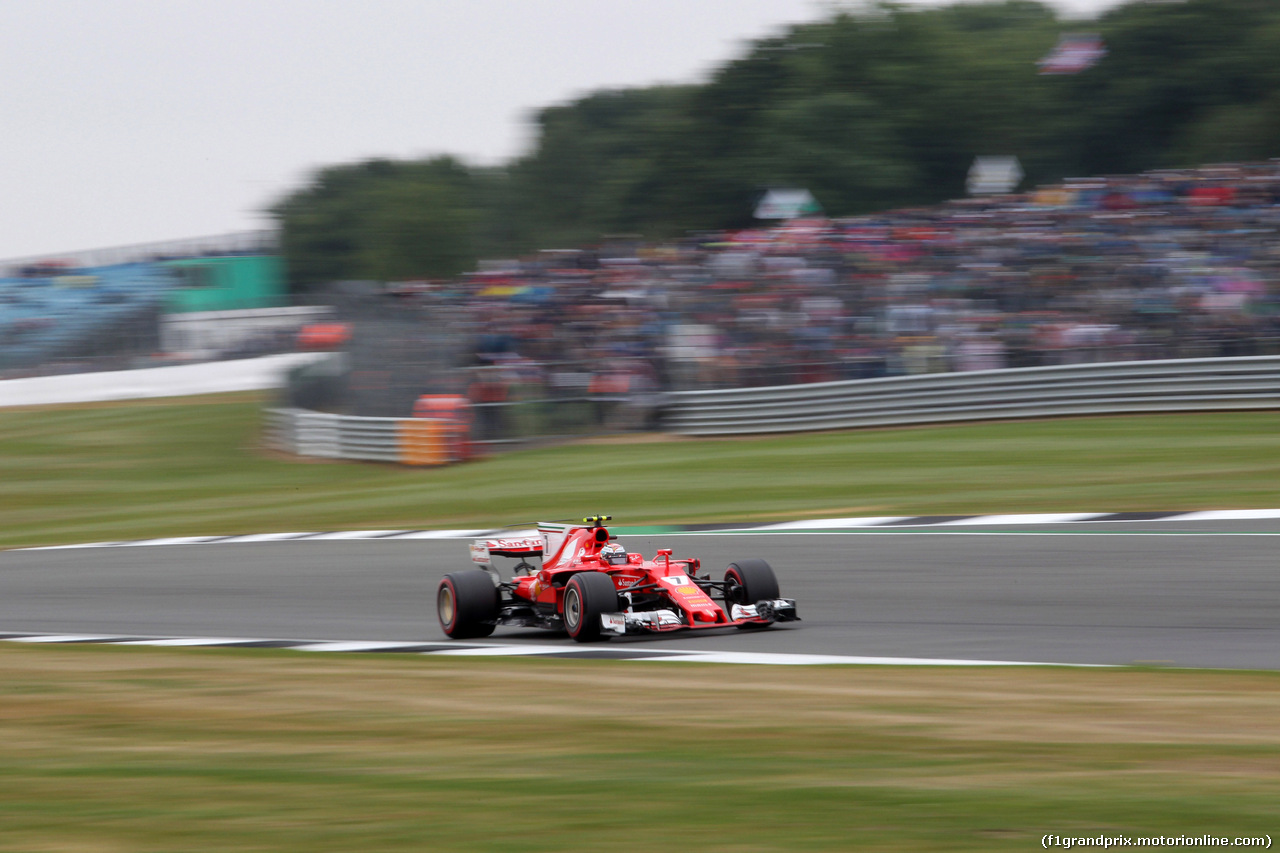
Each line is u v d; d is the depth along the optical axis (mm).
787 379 52594
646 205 124375
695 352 54219
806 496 38281
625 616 19422
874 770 11219
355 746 13141
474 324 57281
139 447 64750
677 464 45656
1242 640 18547
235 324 99875
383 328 57094
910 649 18719
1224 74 109438
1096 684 15164
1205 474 36188
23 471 60406
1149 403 46344
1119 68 114375
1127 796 10062
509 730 13664
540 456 51188
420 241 149375
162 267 99812
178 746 13531
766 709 14219
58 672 19062
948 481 38469
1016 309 50781
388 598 27266
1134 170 116250
